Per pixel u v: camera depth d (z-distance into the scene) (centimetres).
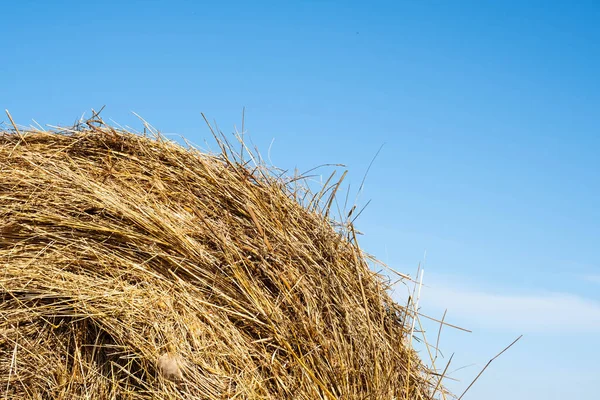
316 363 328
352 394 325
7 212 346
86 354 324
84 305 322
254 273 346
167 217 351
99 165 373
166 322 321
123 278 335
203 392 310
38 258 337
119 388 316
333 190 384
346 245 371
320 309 344
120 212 347
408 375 336
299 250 355
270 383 320
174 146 384
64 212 348
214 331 325
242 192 370
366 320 346
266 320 332
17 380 321
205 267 342
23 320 327
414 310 361
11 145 377
